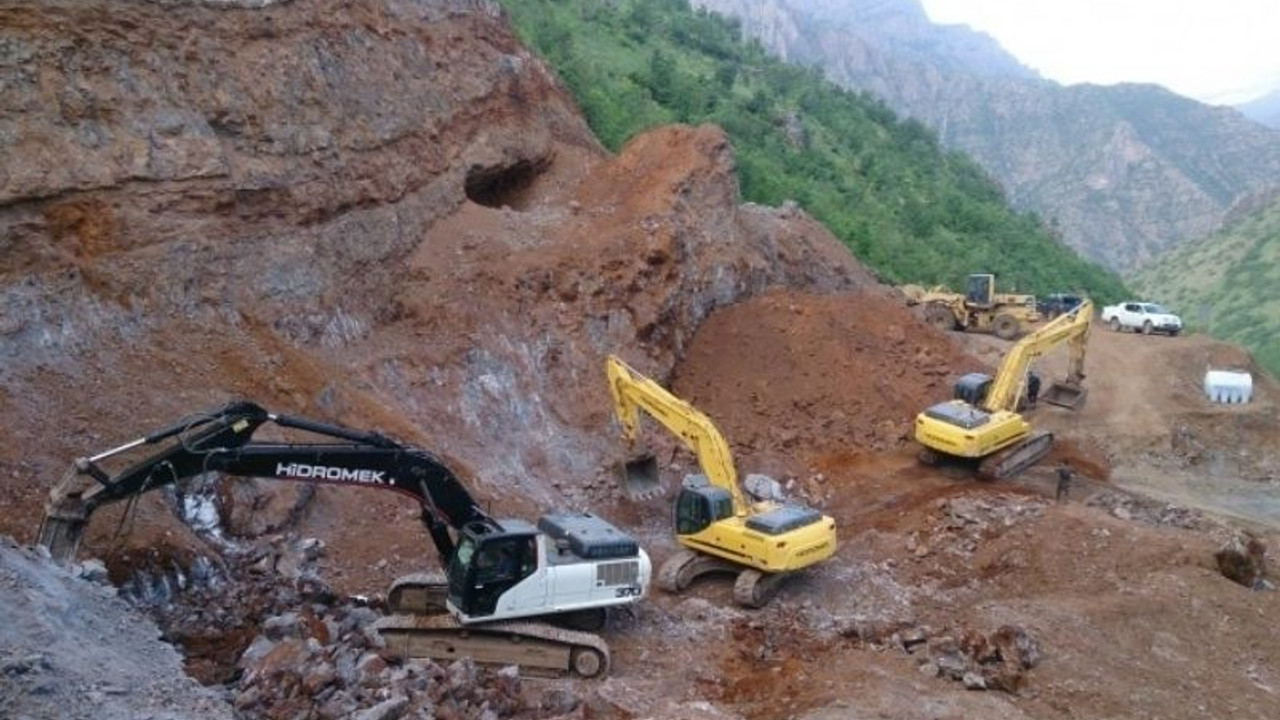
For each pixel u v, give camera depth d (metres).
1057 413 34.31
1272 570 24.08
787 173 60.44
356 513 20.08
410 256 26.80
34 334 18.53
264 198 23.34
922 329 34.06
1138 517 25.67
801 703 16.00
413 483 15.75
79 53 21.05
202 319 21.20
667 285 30.31
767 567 19.73
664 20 82.56
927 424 27.67
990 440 27.23
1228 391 36.66
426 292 26.06
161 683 12.08
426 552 19.53
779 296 33.75
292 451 14.90
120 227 20.62
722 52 84.69
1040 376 38.19
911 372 31.94
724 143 34.84
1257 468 32.59
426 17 31.98
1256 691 18.38
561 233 30.72
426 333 25.14
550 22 57.97
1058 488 26.78
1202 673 18.77
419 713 13.02
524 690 15.38
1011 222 78.31
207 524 17.97
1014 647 18.45
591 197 33.72
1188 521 25.45
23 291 18.72
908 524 24.23
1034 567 22.11
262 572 17.39
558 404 26.17
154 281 20.73
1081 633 19.41
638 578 17.20
